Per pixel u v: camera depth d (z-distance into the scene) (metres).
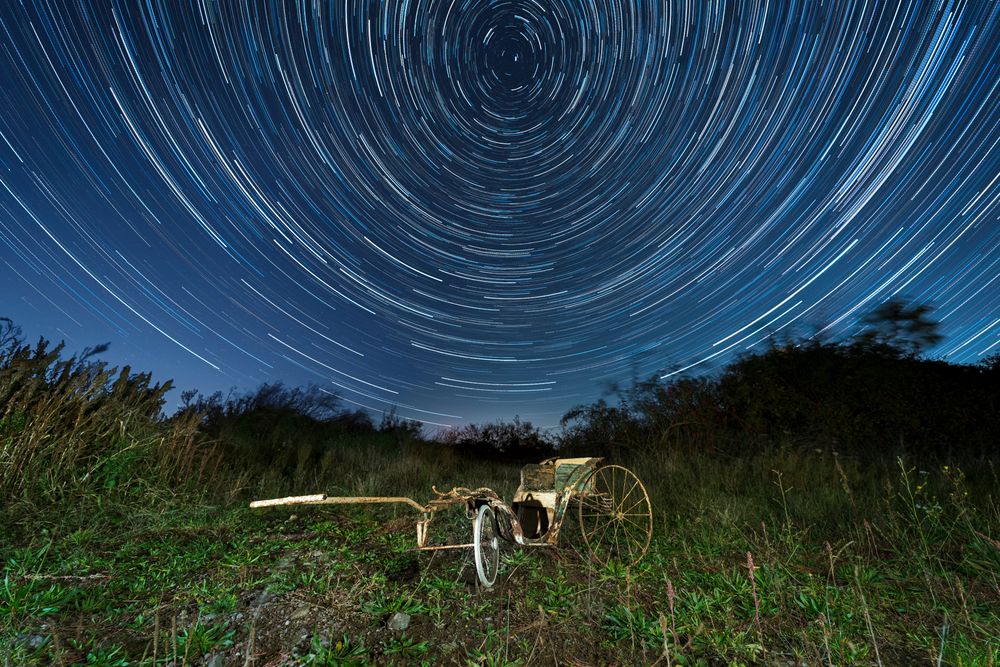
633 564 4.69
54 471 5.84
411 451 12.86
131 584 4.11
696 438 10.66
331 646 3.30
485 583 4.07
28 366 6.47
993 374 10.47
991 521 5.15
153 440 6.94
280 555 4.91
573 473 5.56
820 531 5.53
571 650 3.32
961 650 3.24
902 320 10.32
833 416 9.65
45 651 3.14
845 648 3.28
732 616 3.69
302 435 11.90
